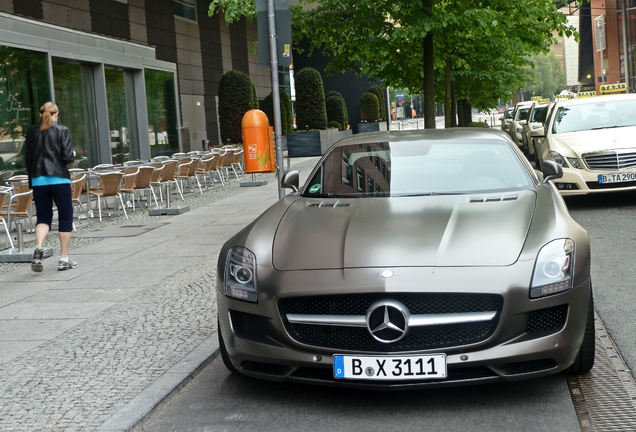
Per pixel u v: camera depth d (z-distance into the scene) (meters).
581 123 11.61
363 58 15.72
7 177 13.98
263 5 8.38
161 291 6.78
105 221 12.61
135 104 20.95
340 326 3.72
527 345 3.64
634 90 50.47
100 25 20.42
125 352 4.96
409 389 3.69
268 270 3.91
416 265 3.71
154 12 24.42
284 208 4.77
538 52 18.20
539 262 3.72
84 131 18.02
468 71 21.44
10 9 15.82
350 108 49.03
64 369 4.67
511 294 3.61
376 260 3.78
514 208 4.33
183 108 26.81
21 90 14.72
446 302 3.65
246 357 3.91
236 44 32.81
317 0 14.95
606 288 6.10
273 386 4.21
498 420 3.57
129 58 20.16
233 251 4.19
